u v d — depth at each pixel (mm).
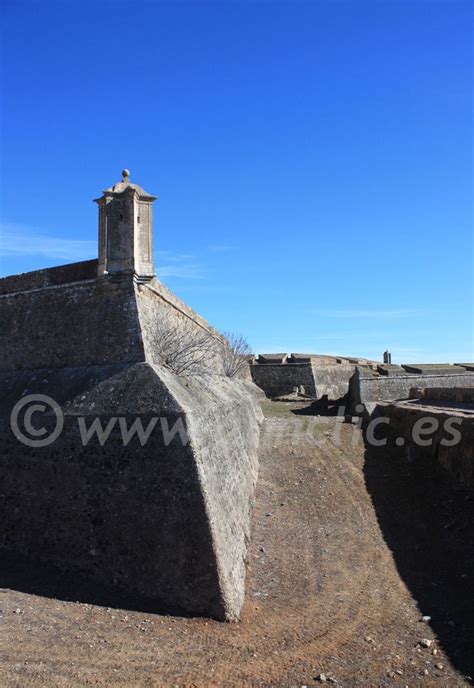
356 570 9234
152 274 10617
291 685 5816
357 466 15750
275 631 7043
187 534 7781
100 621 7027
